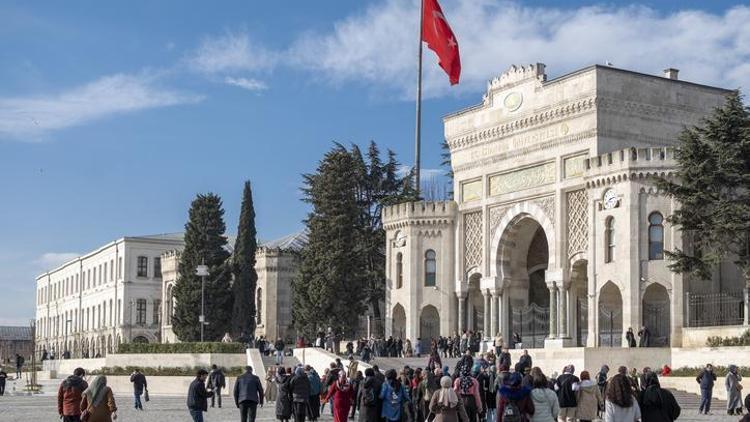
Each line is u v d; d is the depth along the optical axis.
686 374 62.06
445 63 86.25
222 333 106.94
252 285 108.25
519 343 76.94
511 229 84.31
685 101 80.06
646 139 78.31
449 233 89.31
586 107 77.19
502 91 85.38
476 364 38.62
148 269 147.25
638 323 70.44
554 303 78.88
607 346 71.88
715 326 66.31
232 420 48.31
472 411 33.53
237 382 37.22
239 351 81.62
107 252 154.25
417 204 89.81
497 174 85.81
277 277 118.12
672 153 70.56
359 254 98.06
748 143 63.78
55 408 60.22
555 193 79.50
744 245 64.06
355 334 103.31
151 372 82.38
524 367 35.84
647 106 78.25
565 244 78.50
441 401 27.89
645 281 70.62
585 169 75.56
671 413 25.00
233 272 109.00
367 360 73.81
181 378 80.69
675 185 65.62
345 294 95.81
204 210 107.69
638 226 71.12
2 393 79.69
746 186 64.56
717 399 58.34
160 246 148.00
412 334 88.75
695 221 65.19
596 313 73.62
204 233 107.44
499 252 84.88
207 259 107.06
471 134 88.19
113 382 83.88
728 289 72.62
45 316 190.38
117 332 146.38
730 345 60.56
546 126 80.94
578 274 78.44
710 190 64.75
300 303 97.38
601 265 73.56
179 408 59.00
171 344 83.38
